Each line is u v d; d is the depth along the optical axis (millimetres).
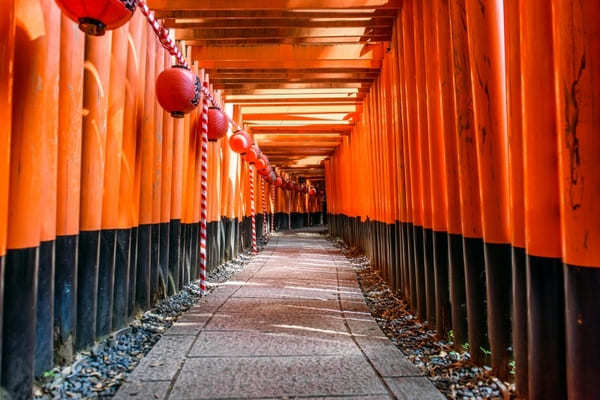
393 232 5414
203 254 5168
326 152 15703
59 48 2531
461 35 2895
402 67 4633
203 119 5406
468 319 2861
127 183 3516
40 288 2367
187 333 3400
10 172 2115
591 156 1671
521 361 2201
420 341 3354
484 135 2586
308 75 6785
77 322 2846
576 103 1709
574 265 1729
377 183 6773
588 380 1673
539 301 1965
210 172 6695
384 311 4375
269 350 3002
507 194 2527
